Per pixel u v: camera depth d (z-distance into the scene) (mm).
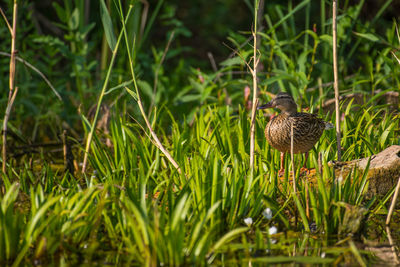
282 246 7406
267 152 10250
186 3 26641
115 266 6816
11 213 6945
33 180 9648
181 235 6707
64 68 17156
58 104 15016
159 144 9117
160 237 6656
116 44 9672
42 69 15492
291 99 10320
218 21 25828
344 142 10211
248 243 7355
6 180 8469
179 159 9820
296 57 13703
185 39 25812
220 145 10086
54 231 7160
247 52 12312
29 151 12562
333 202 7793
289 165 9836
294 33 14367
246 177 8422
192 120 13000
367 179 8945
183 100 13578
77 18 14523
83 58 14062
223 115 12234
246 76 14672
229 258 7016
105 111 13977
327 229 7793
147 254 6504
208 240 6996
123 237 7207
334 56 9414
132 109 15250
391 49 13102
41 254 6887
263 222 8258
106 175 9180
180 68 18422
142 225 6602
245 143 10539
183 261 6746
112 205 7996
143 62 16469
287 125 9305
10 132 12922
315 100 12938
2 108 13961
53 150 12883
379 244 7488
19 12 14438
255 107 8719
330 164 9320
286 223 8023
